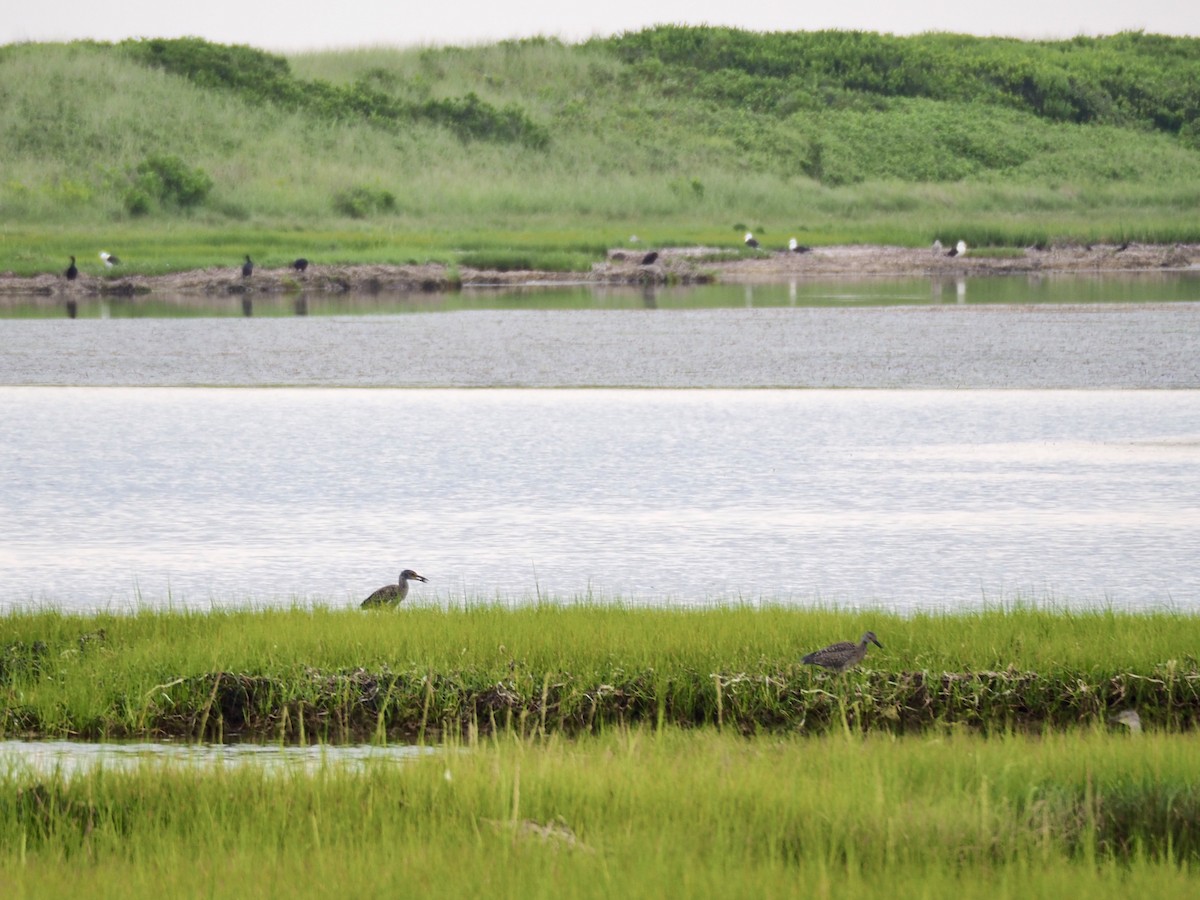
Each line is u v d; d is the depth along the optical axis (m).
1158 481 73.94
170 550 60.50
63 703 38.56
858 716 37.31
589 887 24.62
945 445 84.62
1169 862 25.94
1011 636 42.09
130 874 26.00
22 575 56.12
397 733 38.22
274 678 39.66
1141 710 38.94
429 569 57.06
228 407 100.88
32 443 86.75
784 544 61.12
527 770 30.52
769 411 97.44
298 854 26.56
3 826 28.59
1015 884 25.11
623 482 75.19
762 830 27.73
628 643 41.25
